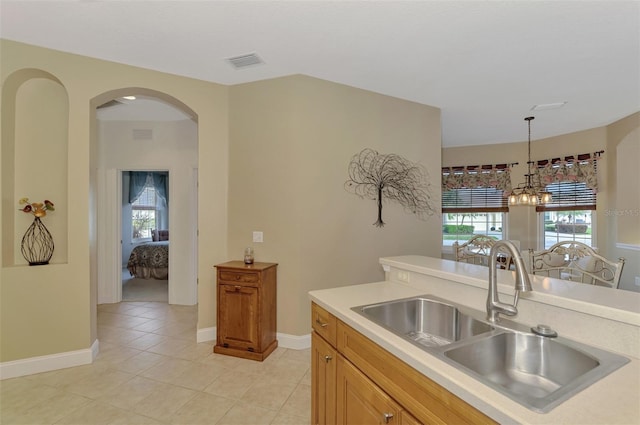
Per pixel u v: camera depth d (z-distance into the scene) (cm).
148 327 357
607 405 78
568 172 527
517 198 461
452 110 412
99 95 280
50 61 262
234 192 325
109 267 450
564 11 208
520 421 73
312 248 312
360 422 135
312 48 260
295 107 307
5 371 247
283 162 311
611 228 478
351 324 142
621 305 112
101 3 204
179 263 442
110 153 446
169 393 230
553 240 561
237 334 287
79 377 250
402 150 369
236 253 324
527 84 329
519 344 124
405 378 111
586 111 419
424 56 272
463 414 89
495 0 198
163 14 215
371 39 245
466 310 154
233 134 327
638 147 441
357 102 339
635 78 314
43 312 259
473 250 396
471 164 624
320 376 171
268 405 217
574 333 120
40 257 275
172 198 443
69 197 269
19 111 271
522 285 115
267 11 211
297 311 307
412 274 201
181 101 311
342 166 329
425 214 385
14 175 268
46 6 207
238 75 309
